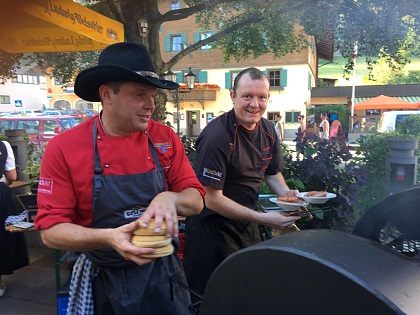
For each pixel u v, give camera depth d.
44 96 34.25
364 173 3.51
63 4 3.70
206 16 8.08
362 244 0.80
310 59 27.34
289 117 26.02
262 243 0.81
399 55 6.29
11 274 3.61
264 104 2.11
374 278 0.68
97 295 1.48
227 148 2.05
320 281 0.69
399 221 1.09
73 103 34.59
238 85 2.11
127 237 1.19
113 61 1.38
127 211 1.42
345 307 0.66
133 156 1.45
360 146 4.60
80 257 1.52
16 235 3.35
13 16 4.55
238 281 0.83
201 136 2.16
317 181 3.54
